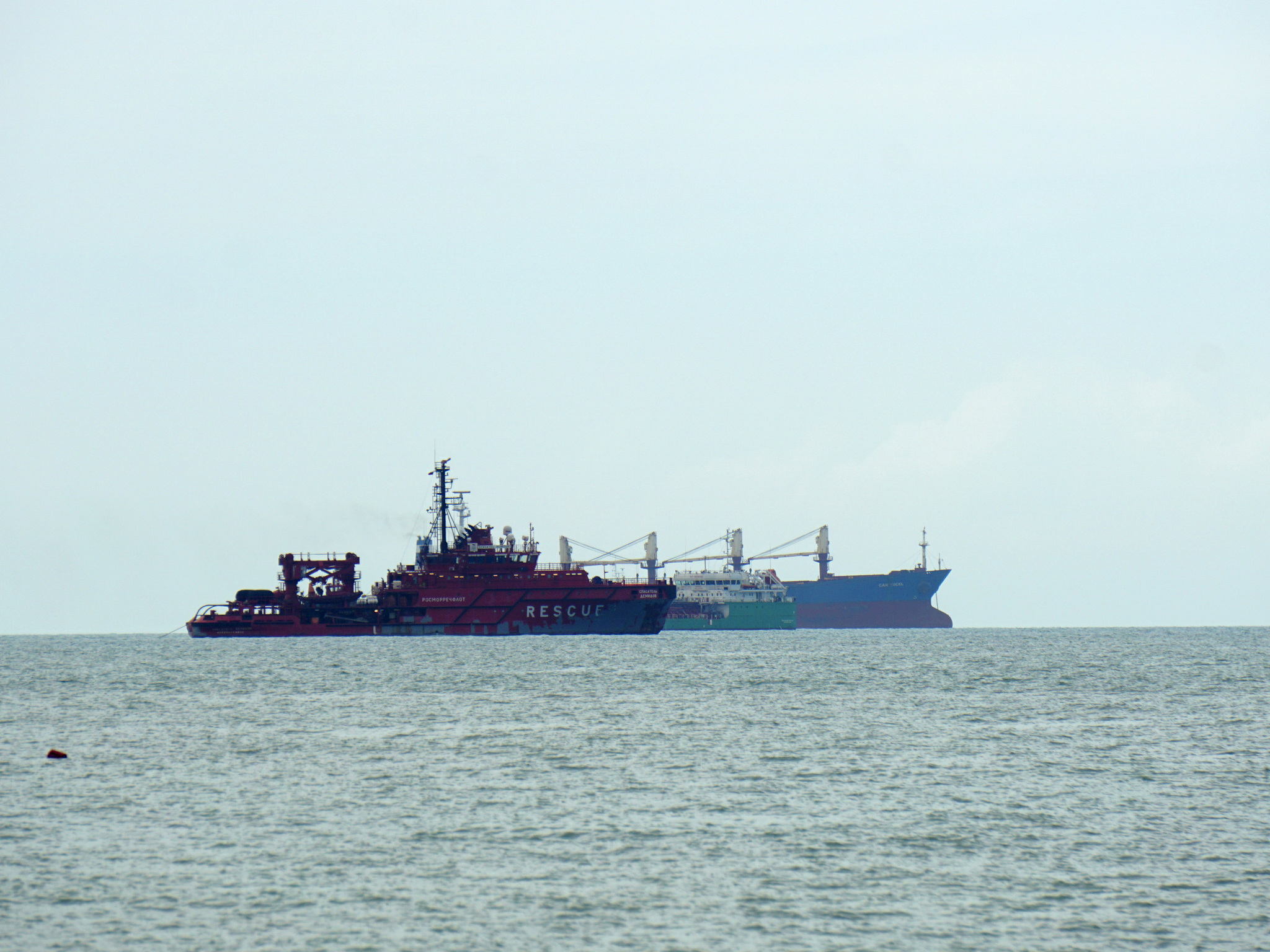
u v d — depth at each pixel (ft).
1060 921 581.94
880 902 610.24
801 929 568.41
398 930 565.12
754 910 595.88
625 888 631.15
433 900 610.65
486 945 547.49
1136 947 549.13
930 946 548.31
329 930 565.94
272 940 553.23
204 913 589.73
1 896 615.16
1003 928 572.51
